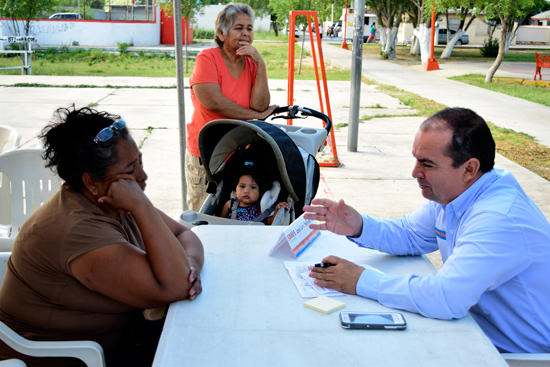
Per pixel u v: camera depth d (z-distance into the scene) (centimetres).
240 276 224
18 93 1348
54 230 193
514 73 2220
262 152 374
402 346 175
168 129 956
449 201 220
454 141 204
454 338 181
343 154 828
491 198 208
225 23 392
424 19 2508
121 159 198
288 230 245
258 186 371
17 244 201
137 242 235
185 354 168
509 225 197
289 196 361
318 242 267
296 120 1066
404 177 712
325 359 167
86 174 196
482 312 217
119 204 198
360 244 252
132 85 1565
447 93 1583
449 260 204
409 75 2095
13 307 201
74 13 3319
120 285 192
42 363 202
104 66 2214
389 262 246
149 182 649
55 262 193
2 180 381
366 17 5012
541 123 1138
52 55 2548
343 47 3547
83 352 193
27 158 369
